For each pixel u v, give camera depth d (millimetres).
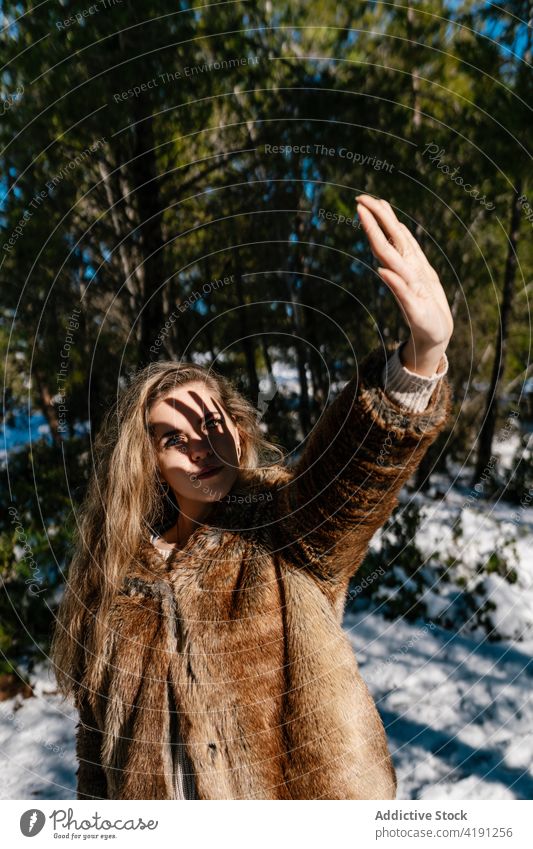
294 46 5016
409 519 5117
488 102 5238
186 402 1340
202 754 1215
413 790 3125
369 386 1052
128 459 1364
